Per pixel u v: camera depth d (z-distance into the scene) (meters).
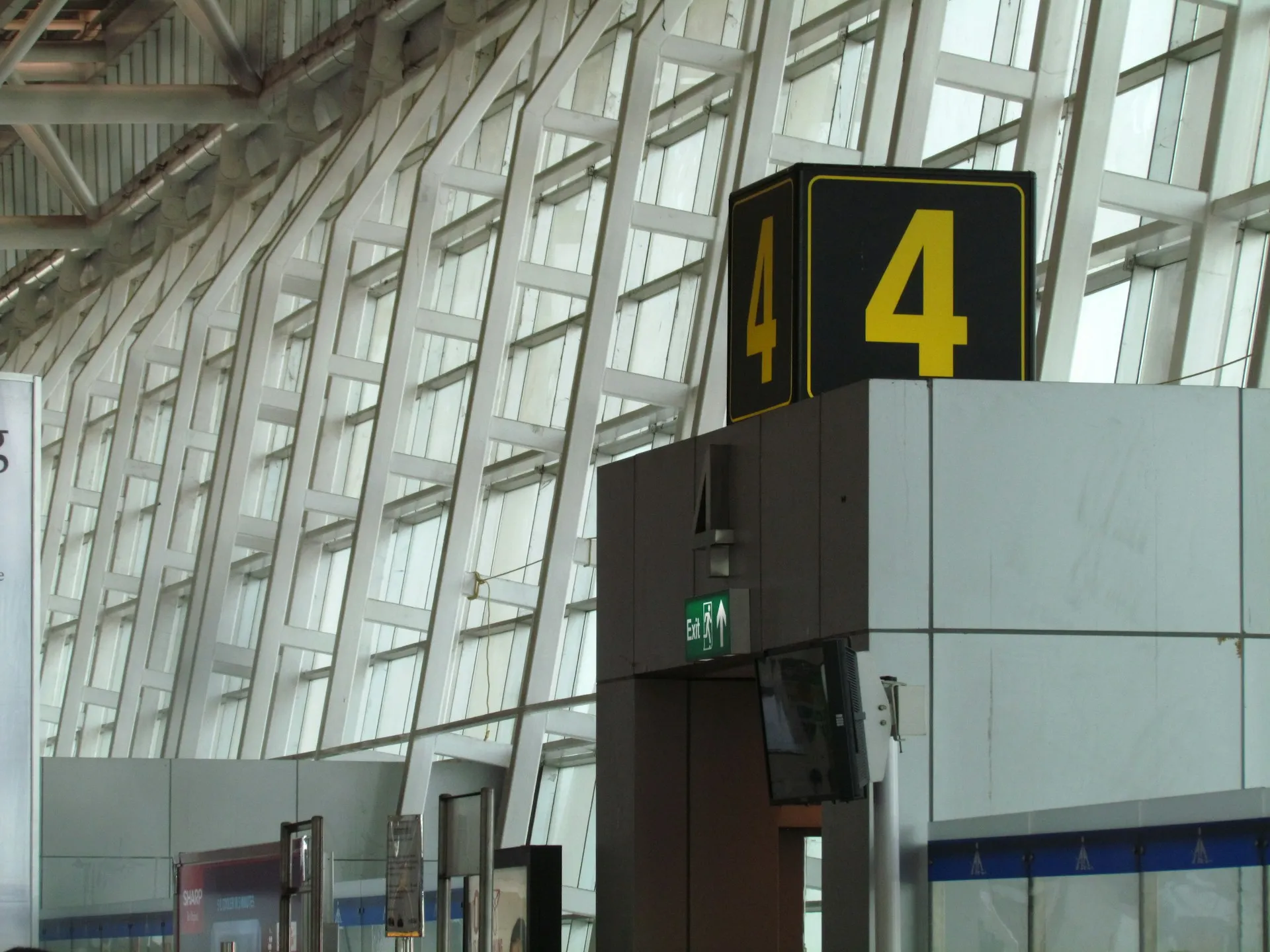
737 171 23.34
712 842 14.72
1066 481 12.25
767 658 10.23
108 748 48.62
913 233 12.98
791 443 12.95
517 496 30.92
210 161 47.09
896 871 9.66
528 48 31.95
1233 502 12.37
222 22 41.06
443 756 28.02
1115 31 18.14
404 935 12.70
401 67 37.81
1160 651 12.17
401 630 34.22
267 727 36.22
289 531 34.97
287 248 38.28
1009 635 12.07
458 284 34.38
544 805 26.09
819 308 12.91
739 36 28.27
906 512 12.09
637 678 14.73
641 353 27.97
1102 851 10.27
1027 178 13.07
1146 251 19.38
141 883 29.22
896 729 9.63
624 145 25.44
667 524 14.45
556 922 14.09
